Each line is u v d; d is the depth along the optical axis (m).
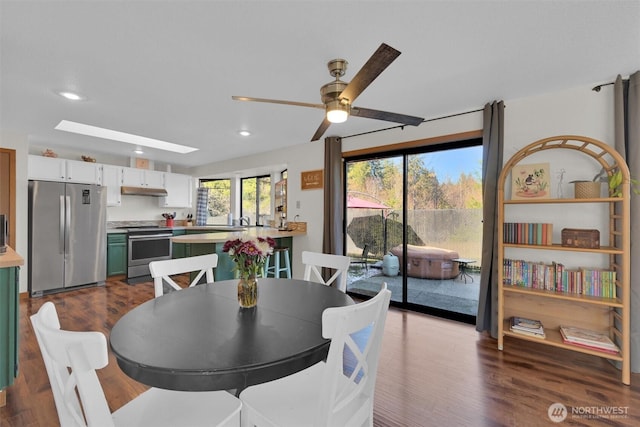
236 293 1.79
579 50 1.93
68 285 4.38
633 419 1.71
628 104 2.26
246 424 1.24
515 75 2.28
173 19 1.62
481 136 3.00
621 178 2.12
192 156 5.52
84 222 4.54
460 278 3.33
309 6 1.51
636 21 1.62
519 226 2.61
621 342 2.17
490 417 1.73
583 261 2.51
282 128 3.68
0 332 1.78
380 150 3.74
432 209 3.51
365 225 4.06
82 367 0.80
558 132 2.58
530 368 2.26
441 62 2.08
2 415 1.74
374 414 1.75
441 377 2.14
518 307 2.76
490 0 1.47
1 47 1.89
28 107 2.94
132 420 1.12
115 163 5.59
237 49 1.91
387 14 1.57
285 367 1.06
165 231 5.52
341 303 1.61
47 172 4.49
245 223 6.50
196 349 1.07
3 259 1.84
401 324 3.15
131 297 4.11
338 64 2.02
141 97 2.69
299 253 4.61
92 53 1.97
